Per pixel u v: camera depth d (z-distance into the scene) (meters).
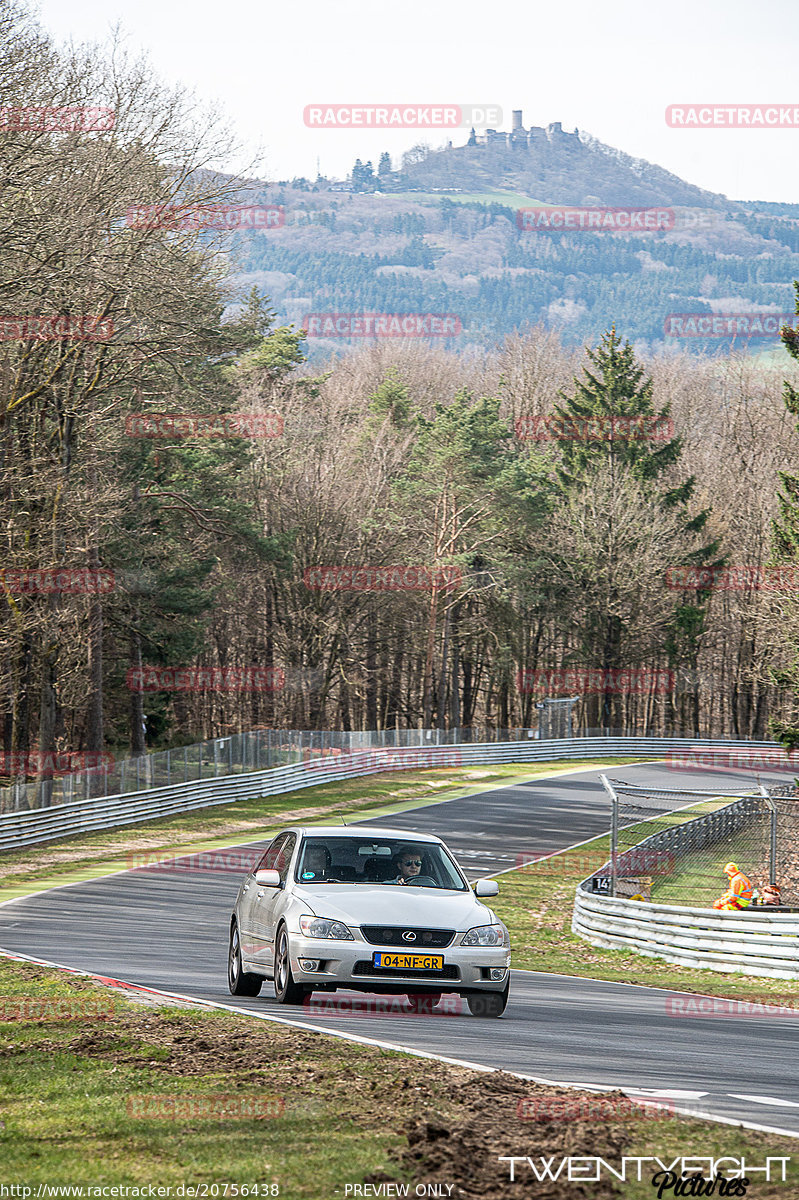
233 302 80.62
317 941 21.14
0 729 105.12
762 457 174.38
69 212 63.50
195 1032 18.11
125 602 97.69
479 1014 22.08
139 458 95.75
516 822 86.62
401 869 23.52
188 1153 11.98
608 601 154.62
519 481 142.50
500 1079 15.05
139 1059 16.22
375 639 149.75
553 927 51.19
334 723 173.50
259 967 23.42
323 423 150.62
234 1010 20.61
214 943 36.84
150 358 76.62
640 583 153.00
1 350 70.12
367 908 21.67
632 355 167.75
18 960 27.83
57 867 60.28
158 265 70.06
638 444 164.00
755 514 169.38
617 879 50.88
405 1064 15.93
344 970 21.08
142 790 79.81
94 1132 12.67
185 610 103.94
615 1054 18.44
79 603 86.50
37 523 76.25
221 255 76.81
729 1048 20.36
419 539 143.62
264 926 23.20
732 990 33.75
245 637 154.12
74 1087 14.62
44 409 76.69
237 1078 15.05
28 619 79.38
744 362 180.38
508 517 144.50
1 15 57.53
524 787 107.69
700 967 39.53
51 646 79.94
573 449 166.00
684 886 57.03
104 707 112.06
